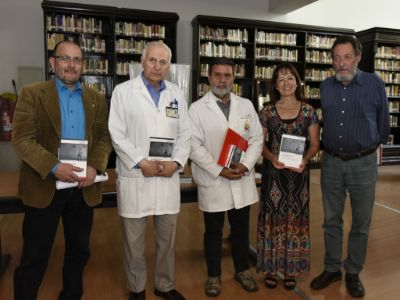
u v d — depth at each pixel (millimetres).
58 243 3355
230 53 6645
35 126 1846
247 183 2424
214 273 2445
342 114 2338
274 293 2469
